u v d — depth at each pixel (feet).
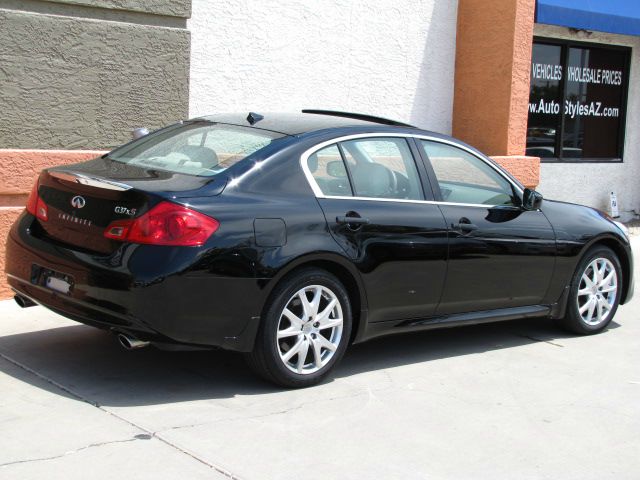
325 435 14.82
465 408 16.75
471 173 20.18
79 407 15.25
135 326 15.08
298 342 16.67
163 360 18.21
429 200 18.98
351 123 18.79
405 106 34.47
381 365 19.19
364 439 14.80
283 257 15.98
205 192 15.69
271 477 12.99
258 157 16.71
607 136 44.14
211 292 15.30
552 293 21.54
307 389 17.07
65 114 23.54
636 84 44.42
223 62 28.55
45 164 22.58
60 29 23.08
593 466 14.40
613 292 23.17
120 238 15.21
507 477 13.71
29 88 22.81
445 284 18.97
